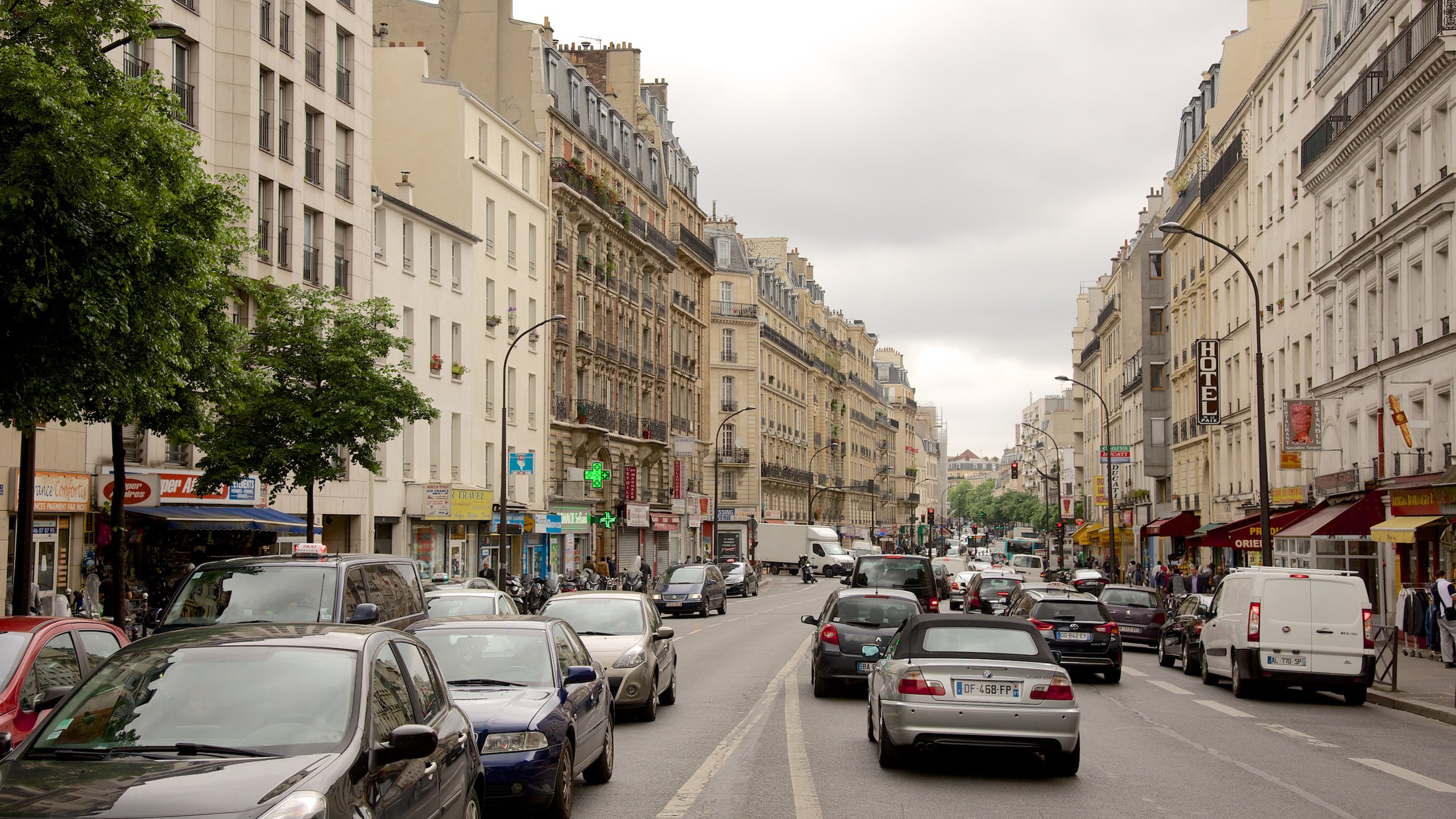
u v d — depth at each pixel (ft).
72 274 45.44
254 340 89.25
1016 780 42.16
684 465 254.47
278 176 118.32
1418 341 110.01
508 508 171.12
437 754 24.84
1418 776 43.65
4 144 44.86
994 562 354.95
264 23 116.88
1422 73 104.53
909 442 604.08
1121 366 288.92
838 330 447.83
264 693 22.16
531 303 187.21
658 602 152.76
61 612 78.84
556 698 35.86
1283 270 158.20
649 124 252.42
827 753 47.75
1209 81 221.66
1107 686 79.10
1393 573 116.47
